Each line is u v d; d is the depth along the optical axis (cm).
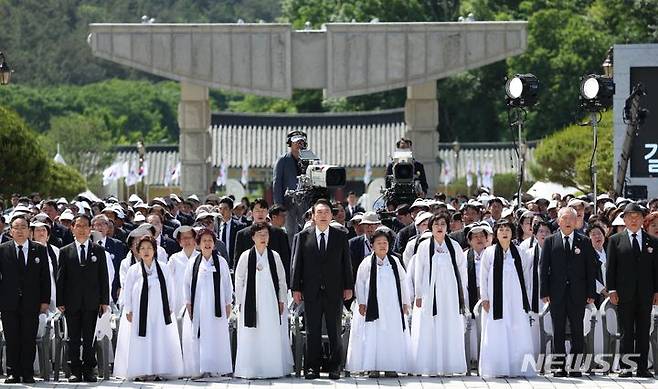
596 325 6347
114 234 7694
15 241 6166
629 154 8975
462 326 6275
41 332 6347
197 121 12662
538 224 6631
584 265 6234
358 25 12219
